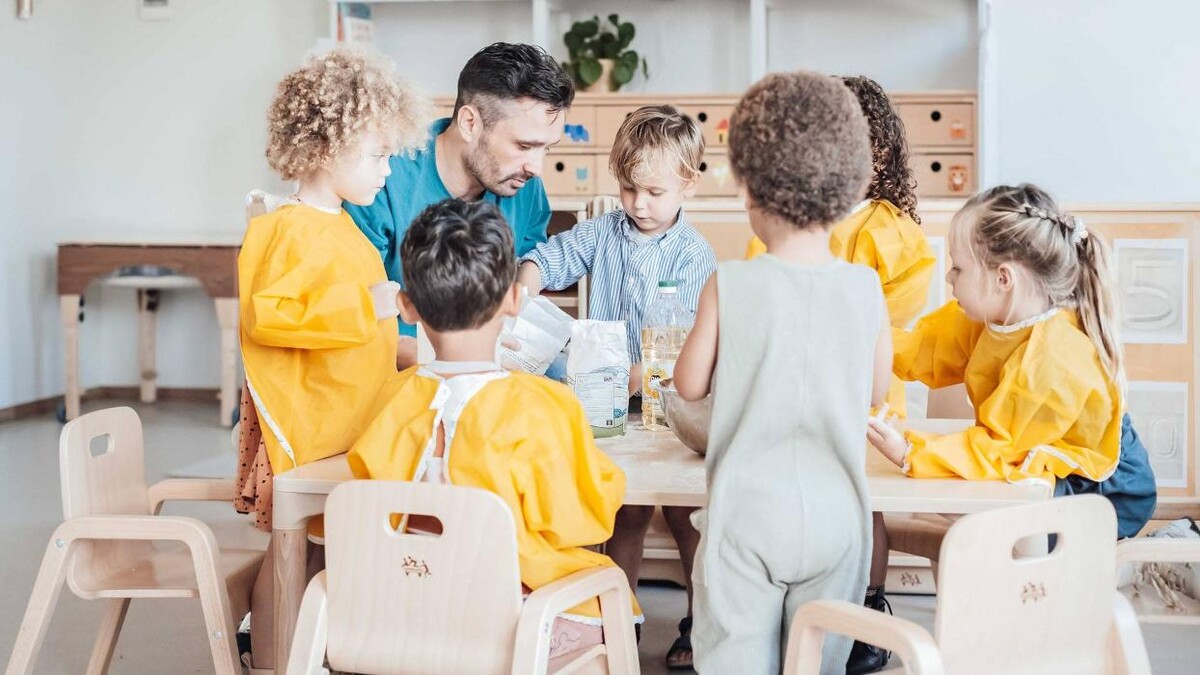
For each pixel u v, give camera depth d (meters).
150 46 5.97
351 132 2.00
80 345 6.07
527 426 1.60
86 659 2.53
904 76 5.38
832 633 1.54
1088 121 5.07
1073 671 1.50
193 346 6.12
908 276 2.34
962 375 2.10
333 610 1.58
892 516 2.27
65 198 5.96
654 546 2.95
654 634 2.64
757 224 1.55
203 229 6.00
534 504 1.60
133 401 6.08
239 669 1.91
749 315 1.51
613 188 5.22
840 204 1.49
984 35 4.92
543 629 1.49
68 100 5.99
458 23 5.72
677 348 2.11
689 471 1.78
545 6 5.35
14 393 5.59
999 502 1.61
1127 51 5.02
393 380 1.73
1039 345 1.81
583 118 5.22
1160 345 3.06
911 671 1.33
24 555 3.29
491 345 1.68
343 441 1.98
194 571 2.03
